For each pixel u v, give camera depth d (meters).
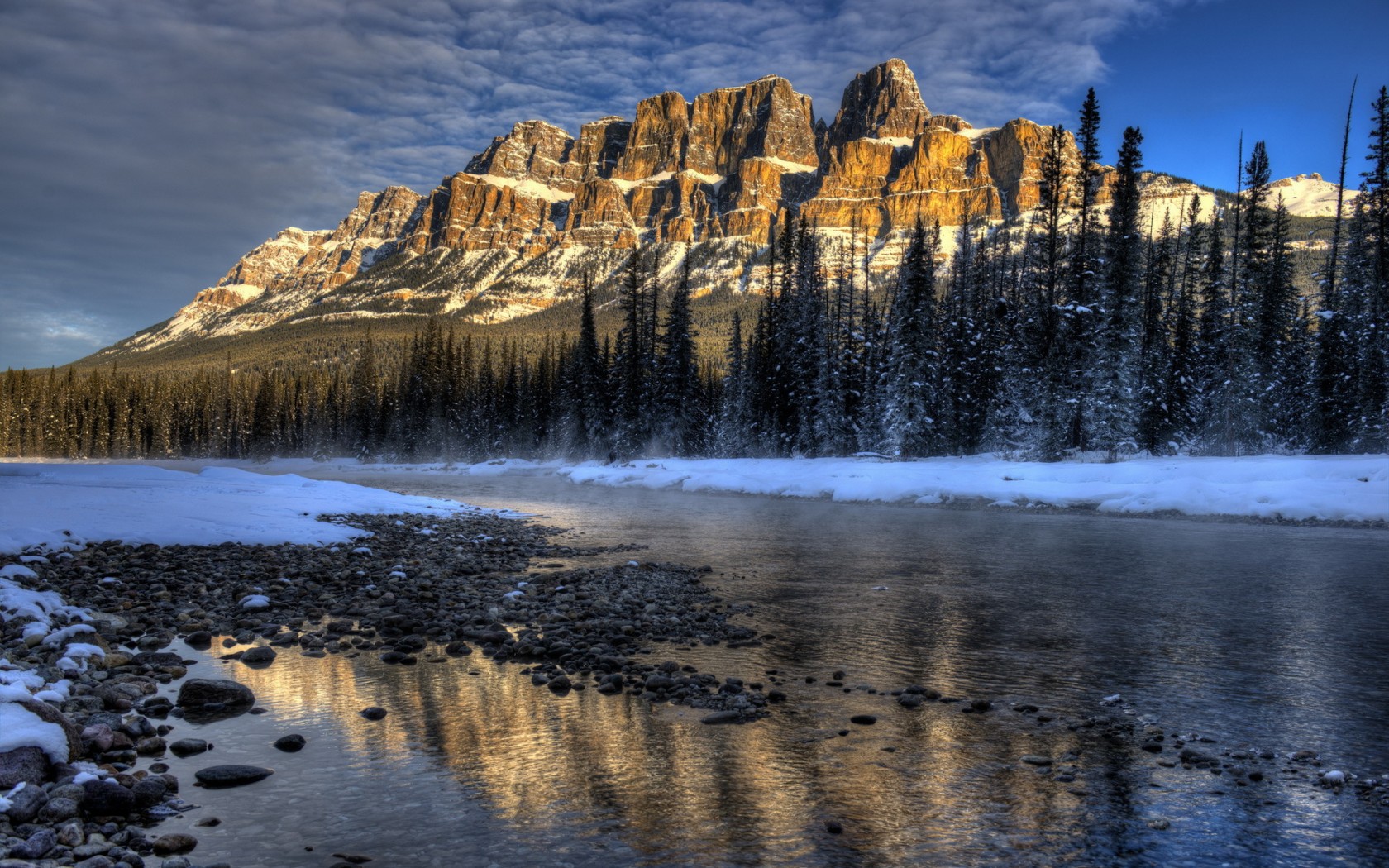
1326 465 28.56
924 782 5.62
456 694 7.76
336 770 5.74
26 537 13.34
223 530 16.41
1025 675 8.48
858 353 58.69
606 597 12.48
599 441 69.25
